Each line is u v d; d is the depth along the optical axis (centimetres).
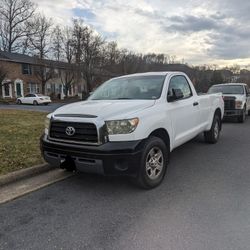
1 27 5269
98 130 390
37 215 354
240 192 418
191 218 341
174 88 533
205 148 712
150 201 392
